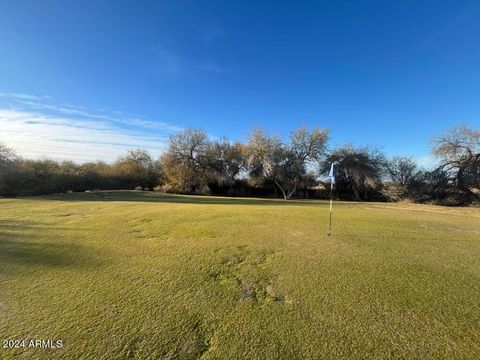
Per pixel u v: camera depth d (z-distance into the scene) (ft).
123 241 23.50
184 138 123.54
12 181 85.66
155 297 13.09
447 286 14.64
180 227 29.53
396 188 107.65
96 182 116.06
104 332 10.33
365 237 25.79
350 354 9.24
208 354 9.23
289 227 30.12
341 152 122.93
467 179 90.02
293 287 14.32
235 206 54.03
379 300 12.98
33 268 16.92
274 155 121.70
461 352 9.39
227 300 12.87
